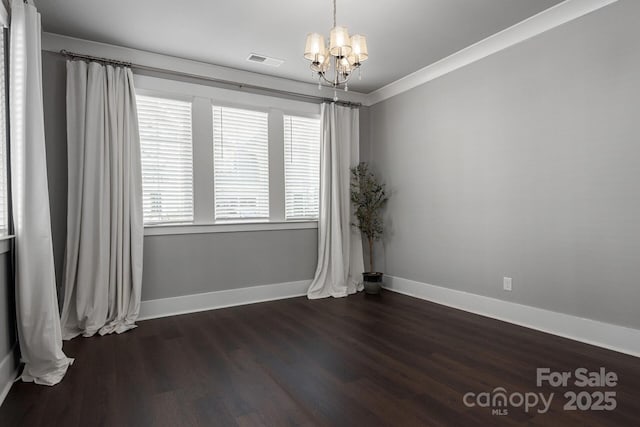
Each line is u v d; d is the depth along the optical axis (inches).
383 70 157.6
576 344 105.3
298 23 115.3
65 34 121.0
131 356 101.0
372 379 86.0
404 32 122.6
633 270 96.8
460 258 144.9
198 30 119.5
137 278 128.5
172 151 142.5
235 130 155.8
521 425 67.4
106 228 123.3
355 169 180.9
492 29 122.2
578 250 108.2
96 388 82.7
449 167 148.7
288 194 169.9
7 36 90.0
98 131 123.2
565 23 110.0
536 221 118.7
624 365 91.0
